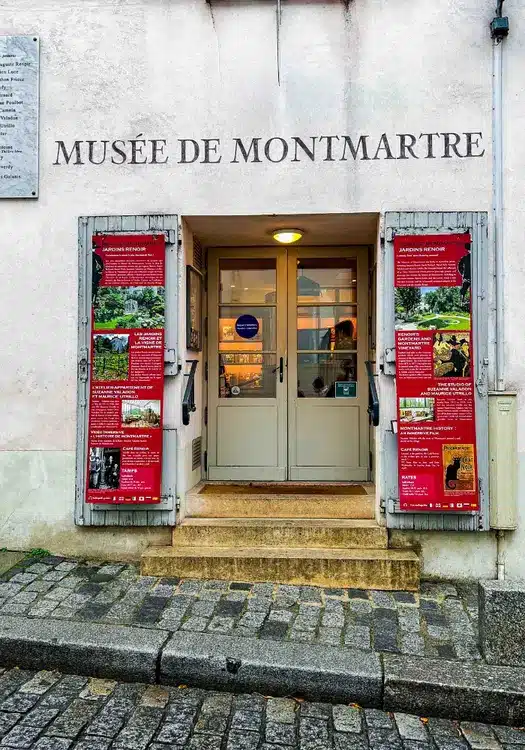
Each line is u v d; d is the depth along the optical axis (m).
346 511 4.42
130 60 4.26
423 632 3.27
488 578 4.03
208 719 2.67
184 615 3.42
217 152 4.20
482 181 4.06
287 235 4.74
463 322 3.99
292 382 5.30
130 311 4.18
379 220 4.16
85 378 4.20
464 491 3.94
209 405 5.30
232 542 4.17
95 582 3.89
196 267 4.94
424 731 2.62
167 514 4.17
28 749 2.41
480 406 3.98
